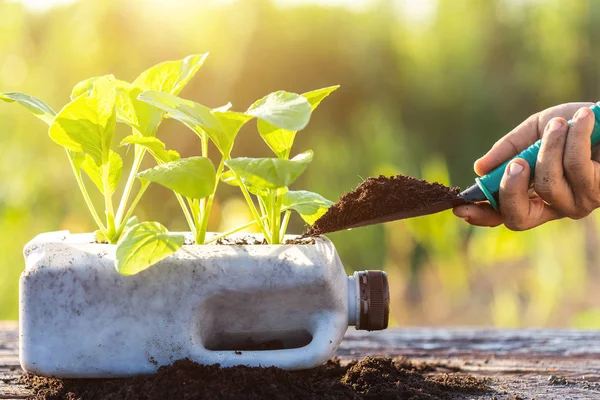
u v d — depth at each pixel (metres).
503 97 4.70
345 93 4.32
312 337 0.89
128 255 0.84
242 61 3.93
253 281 0.86
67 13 2.74
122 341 0.87
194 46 3.59
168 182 0.85
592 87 5.02
